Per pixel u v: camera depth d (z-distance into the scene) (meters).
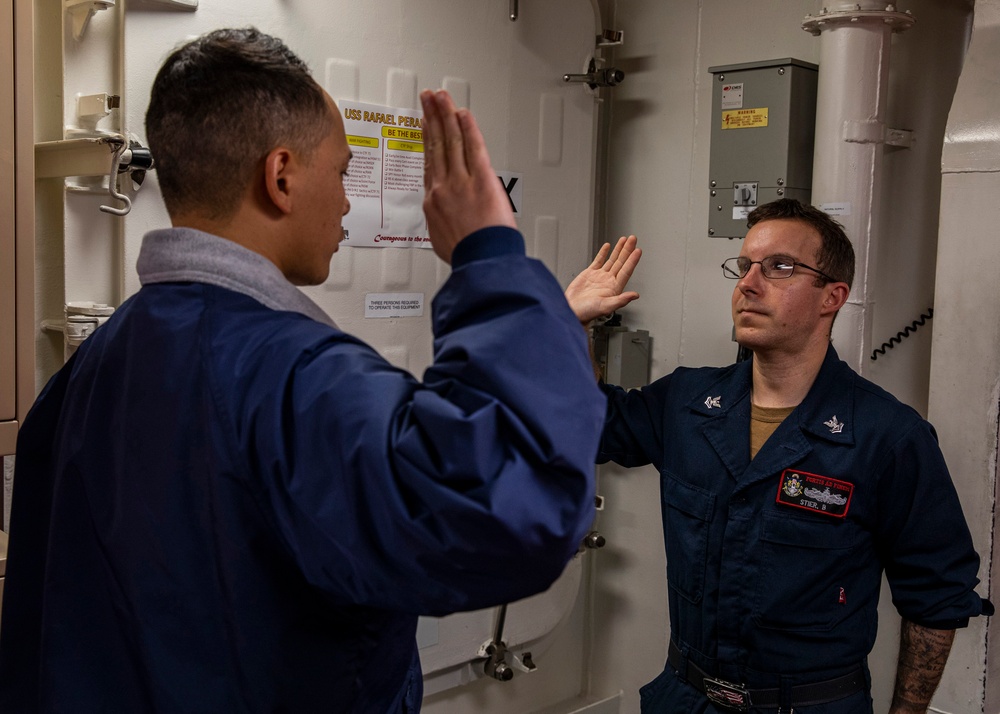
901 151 2.22
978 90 1.85
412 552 0.63
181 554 0.73
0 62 1.42
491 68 2.38
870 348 2.09
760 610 1.56
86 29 1.75
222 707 0.73
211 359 0.73
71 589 0.83
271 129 0.80
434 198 0.74
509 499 0.61
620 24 2.75
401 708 0.88
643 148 2.72
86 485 0.82
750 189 2.26
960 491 1.89
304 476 0.67
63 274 1.79
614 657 2.88
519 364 0.64
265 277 0.79
